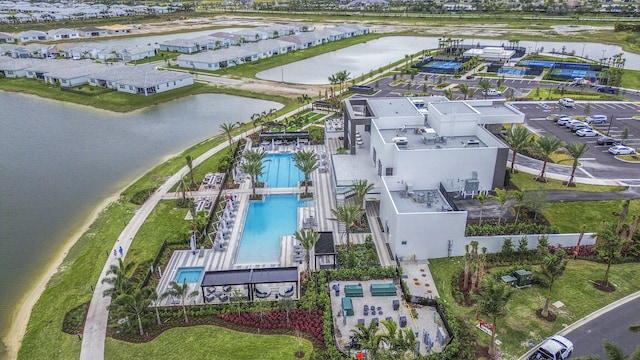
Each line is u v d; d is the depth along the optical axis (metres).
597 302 50.22
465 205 68.31
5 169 91.94
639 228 61.38
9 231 69.50
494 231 61.06
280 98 137.12
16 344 48.06
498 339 45.59
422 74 160.12
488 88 126.56
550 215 66.81
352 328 47.84
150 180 84.31
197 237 64.38
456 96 130.38
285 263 60.06
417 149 68.81
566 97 127.38
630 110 114.62
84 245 64.88
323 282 54.19
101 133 113.00
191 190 79.69
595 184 75.62
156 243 63.91
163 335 47.41
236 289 54.31
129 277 56.22
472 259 51.91
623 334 45.53
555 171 80.94
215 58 176.25
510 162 85.19
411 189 66.75
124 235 66.12
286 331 47.69
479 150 67.69
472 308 50.16
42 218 73.12
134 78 148.00
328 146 96.38
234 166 87.12
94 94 143.25
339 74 136.25
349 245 61.44
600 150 89.75
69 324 49.41
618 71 138.38
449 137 76.06
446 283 54.47
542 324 47.31
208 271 54.53
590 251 59.12
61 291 55.12
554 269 46.28
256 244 64.62
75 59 193.88
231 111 128.00
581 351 43.59
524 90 136.50
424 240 58.16
